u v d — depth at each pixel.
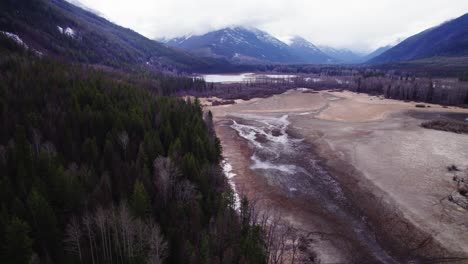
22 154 41.75
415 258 37.94
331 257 38.53
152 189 43.38
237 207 49.75
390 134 90.19
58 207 36.78
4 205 31.95
